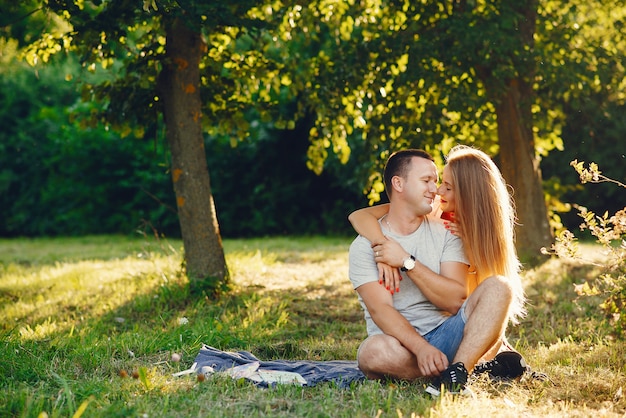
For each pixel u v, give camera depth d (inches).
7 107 699.4
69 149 654.5
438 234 164.7
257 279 326.0
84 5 287.1
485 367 166.9
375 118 346.9
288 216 644.7
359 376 166.9
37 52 297.7
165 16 257.9
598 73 355.9
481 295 153.2
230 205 642.2
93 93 300.0
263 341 216.8
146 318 254.2
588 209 590.2
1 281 353.1
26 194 681.6
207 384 160.4
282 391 155.1
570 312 252.7
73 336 215.3
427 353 152.0
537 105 371.2
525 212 370.6
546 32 372.2
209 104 317.1
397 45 333.1
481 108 357.1
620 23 378.3
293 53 327.9
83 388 155.0
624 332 193.5
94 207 665.0
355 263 163.0
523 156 371.2
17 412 141.4
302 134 629.6
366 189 359.3
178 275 295.4
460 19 330.0
